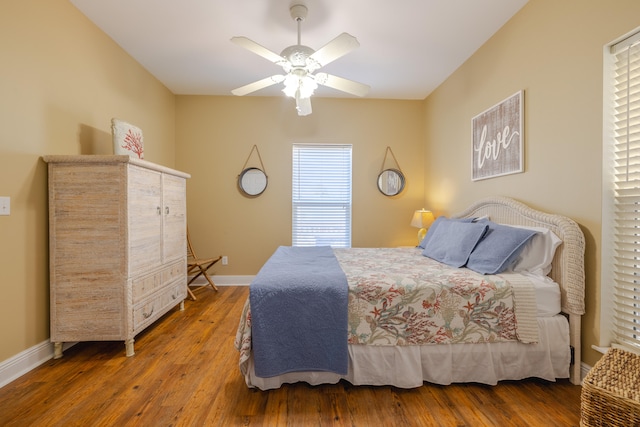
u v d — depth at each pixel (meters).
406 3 2.27
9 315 1.86
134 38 2.77
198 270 4.09
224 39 2.77
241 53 3.03
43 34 2.07
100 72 2.64
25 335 1.96
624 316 1.69
